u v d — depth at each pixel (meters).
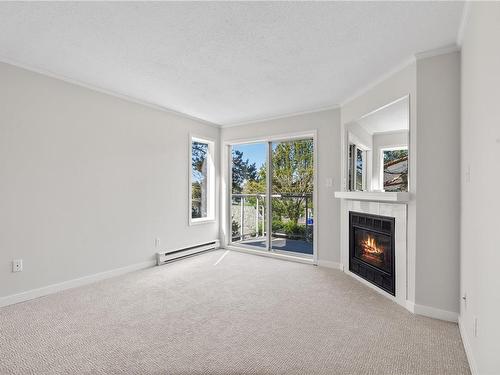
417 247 2.43
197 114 4.36
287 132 4.33
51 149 2.85
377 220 3.02
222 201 5.12
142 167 3.78
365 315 2.40
